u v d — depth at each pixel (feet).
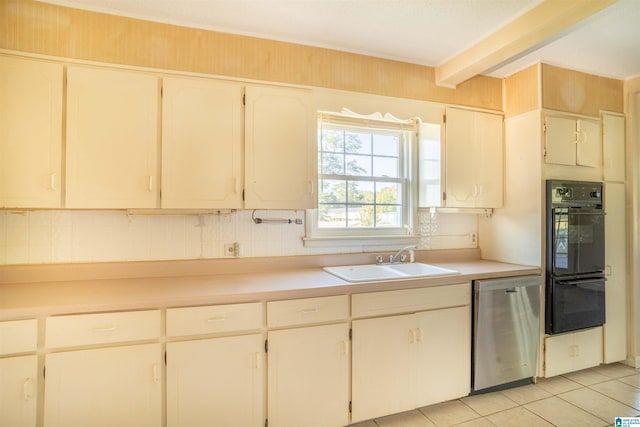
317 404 6.09
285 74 7.20
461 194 8.70
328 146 8.59
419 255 9.13
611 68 8.75
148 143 6.15
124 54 6.15
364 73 7.88
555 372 8.35
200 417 5.42
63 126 5.72
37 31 5.72
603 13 5.66
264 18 6.44
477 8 6.17
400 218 9.33
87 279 6.51
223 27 6.70
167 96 6.29
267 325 5.78
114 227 6.75
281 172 7.00
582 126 8.75
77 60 5.89
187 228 7.20
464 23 6.66
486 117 9.02
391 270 8.10
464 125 8.77
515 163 8.90
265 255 7.79
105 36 6.06
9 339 4.67
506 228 9.12
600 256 8.75
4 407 4.66
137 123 6.10
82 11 5.95
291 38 7.17
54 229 6.41
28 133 5.55
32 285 6.07
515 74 8.93
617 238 9.18
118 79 6.02
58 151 5.68
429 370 7.04
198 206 6.44
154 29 6.34
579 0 5.47
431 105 8.48
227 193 6.61
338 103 7.63
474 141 8.87
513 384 8.06
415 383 6.90
